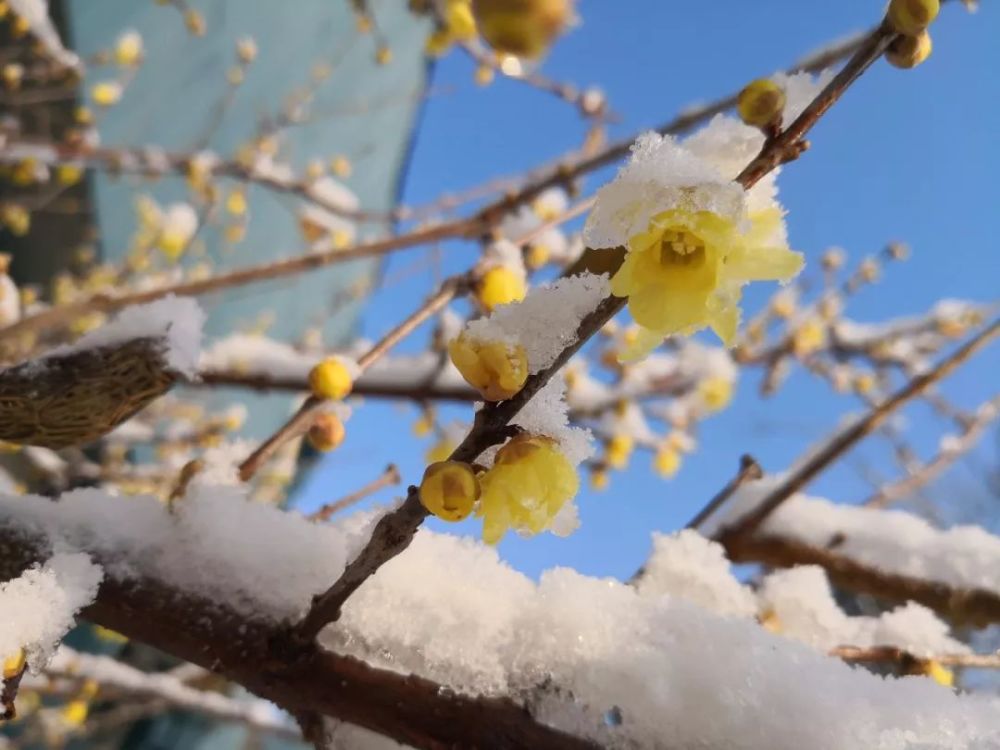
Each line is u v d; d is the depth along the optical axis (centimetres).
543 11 13
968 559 27
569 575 16
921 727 13
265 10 102
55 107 81
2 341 40
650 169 11
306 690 15
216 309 115
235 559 17
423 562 17
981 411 43
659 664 15
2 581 16
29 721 74
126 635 16
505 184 49
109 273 82
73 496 18
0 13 61
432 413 39
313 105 113
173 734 131
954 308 71
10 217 73
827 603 24
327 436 21
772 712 14
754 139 13
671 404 60
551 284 12
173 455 80
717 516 31
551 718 15
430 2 41
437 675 15
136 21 84
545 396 13
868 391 71
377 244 34
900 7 11
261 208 120
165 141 98
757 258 11
